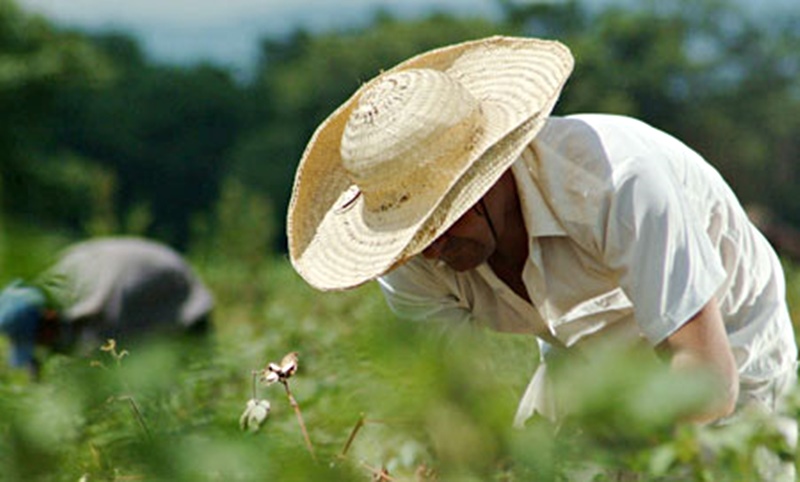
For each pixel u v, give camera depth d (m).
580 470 6.37
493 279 10.22
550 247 9.66
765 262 10.55
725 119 191.25
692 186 9.77
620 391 5.00
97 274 13.58
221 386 11.67
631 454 6.72
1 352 11.67
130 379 5.93
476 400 5.35
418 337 5.32
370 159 9.27
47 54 129.38
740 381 10.27
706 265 9.24
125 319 13.58
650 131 9.77
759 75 192.75
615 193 9.18
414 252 9.09
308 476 5.20
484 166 8.94
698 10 192.75
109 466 6.32
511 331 10.80
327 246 9.91
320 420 8.09
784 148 192.88
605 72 184.12
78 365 6.39
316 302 24.28
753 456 7.88
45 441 5.84
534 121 9.05
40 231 6.43
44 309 6.51
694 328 9.12
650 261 9.12
